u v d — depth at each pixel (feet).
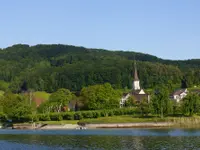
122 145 341.62
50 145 354.74
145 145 337.11
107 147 329.52
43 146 347.56
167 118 652.07
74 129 631.15
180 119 644.27
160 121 634.84
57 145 353.92
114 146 335.47
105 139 404.98
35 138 438.81
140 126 633.20
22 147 342.44
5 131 604.08
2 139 430.61
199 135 431.84
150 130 547.90
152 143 351.25
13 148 335.88
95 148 324.19
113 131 544.62
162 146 326.03
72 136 458.91
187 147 315.78
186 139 382.42
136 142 364.17
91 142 374.43
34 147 341.21
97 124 650.43
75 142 378.12
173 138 397.39
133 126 634.84
